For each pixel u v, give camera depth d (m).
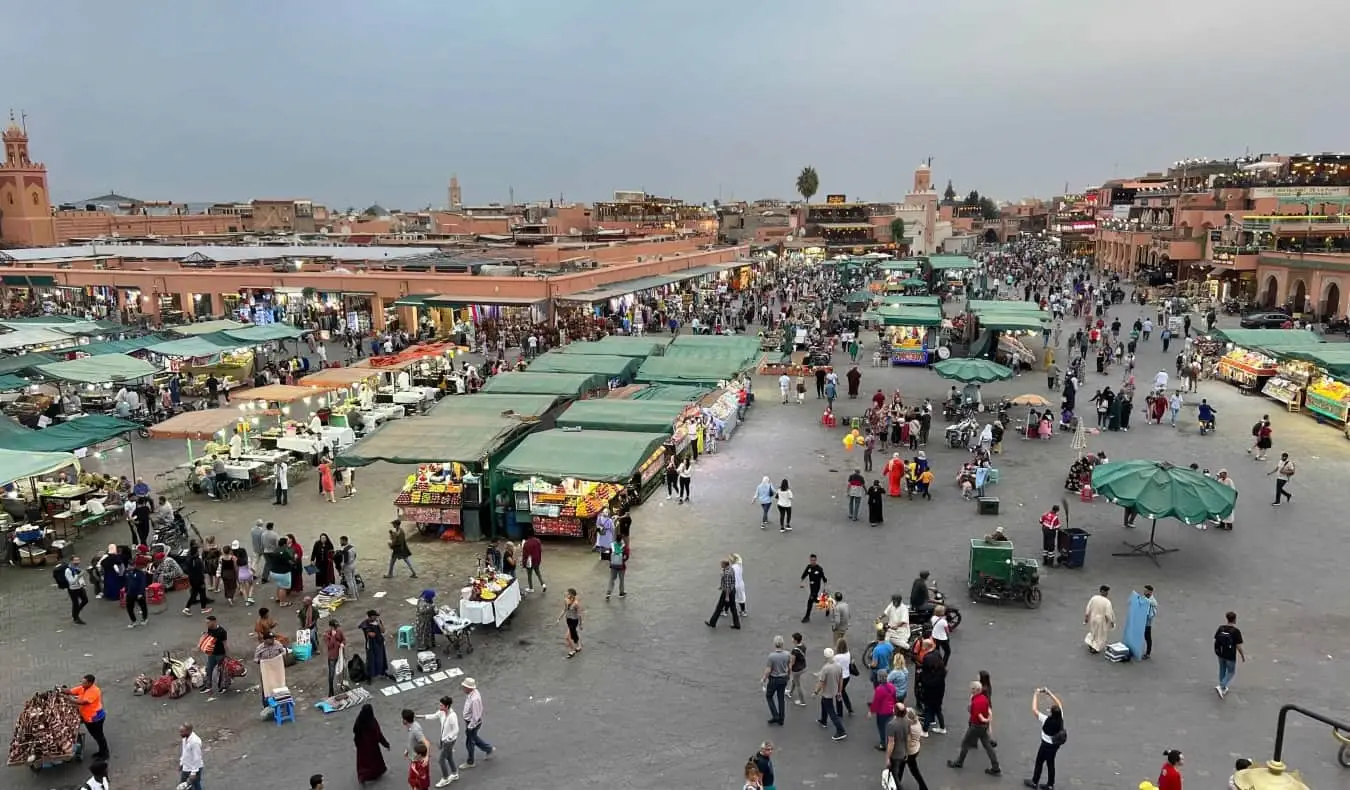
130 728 13.36
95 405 33.00
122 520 22.45
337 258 61.00
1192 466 25.17
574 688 14.22
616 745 12.63
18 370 30.78
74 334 39.66
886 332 44.75
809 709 13.65
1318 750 12.25
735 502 23.09
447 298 50.06
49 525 20.81
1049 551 18.72
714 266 73.19
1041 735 11.87
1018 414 32.16
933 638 14.39
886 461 26.59
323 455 26.75
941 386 37.31
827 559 19.16
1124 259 93.00
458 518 21.08
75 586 16.53
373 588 18.28
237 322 42.53
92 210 103.12
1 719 13.49
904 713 11.26
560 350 33.44
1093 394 35.09
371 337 51.44
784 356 41.38
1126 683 14.08
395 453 20.27
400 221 111.88
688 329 51.84
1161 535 20.34
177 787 11.82
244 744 12.90
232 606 17.50
